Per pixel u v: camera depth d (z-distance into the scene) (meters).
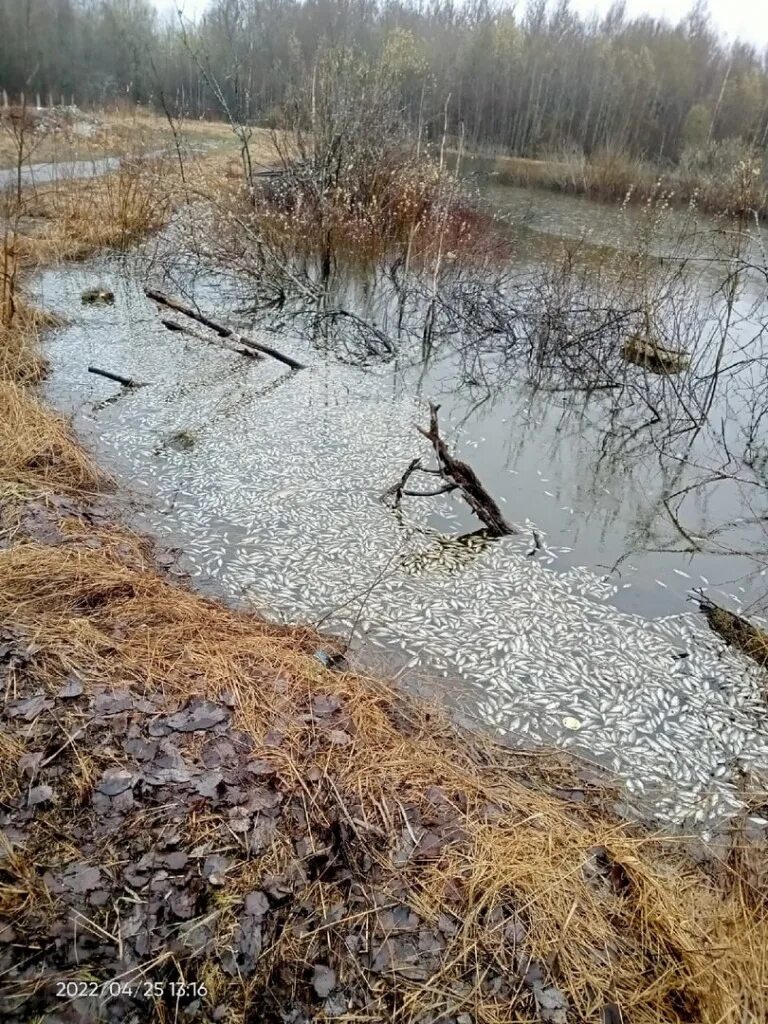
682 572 5.39
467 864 2.88
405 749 3.48
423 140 15.59
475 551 5.41
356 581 4.96
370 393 8.26
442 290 10.65
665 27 34.00
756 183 13.91
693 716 4.02
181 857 2.71
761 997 2.48
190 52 12.98
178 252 11.74
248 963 2.46
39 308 9.34
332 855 2.83
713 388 8.09
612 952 2.64
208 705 3.44
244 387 8.06
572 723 3.94
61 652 3.58
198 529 5.39
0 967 2.30
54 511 5.09
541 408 8.45
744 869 3.11
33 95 25.61
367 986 2.46
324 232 11.76
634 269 9.73
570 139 26.52
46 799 2.83
